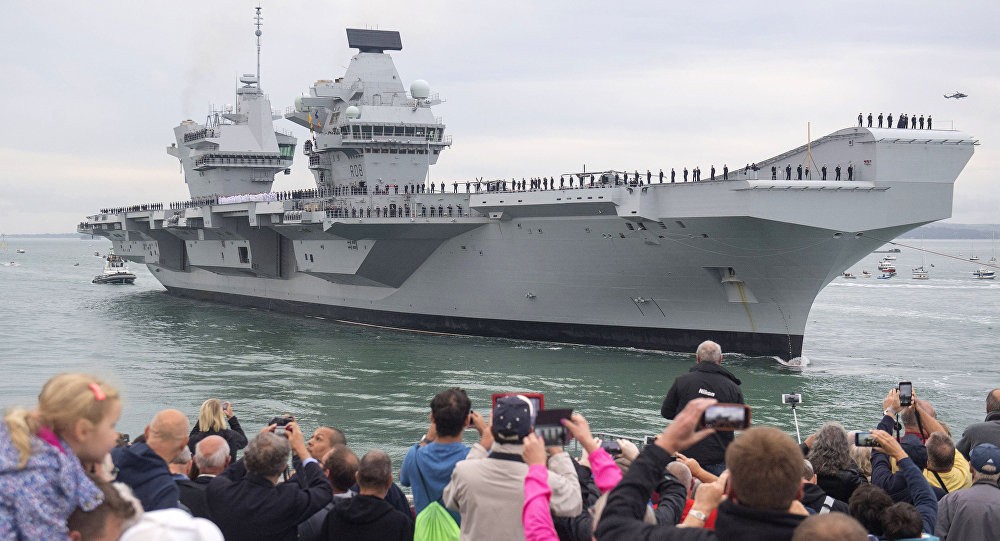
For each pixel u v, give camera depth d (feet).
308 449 28.55
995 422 33.04
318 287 180.45
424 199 149.89
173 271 241.35
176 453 22.75
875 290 295.48
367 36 177.58
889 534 21.12
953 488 28.32
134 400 97.76
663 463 14.89
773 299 118.01
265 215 171.22
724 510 13.42
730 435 30.78
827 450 27.20
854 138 109.50
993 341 153.38
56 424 13.93
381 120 168.96
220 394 101.40
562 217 127.44
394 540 22.84
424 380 110.63
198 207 191.31
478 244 142.61
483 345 139.95
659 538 13.85
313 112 187.11
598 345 136.87
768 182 103.55
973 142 110.22
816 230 106.73
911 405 30.30
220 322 175.73
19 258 575.79
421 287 155.43
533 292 139.23
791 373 114.52
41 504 12.78
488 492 18.94
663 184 114.11
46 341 146.92
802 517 13.09
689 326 127.13
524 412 18.17
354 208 149.28
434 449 23.13
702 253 117.29
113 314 191.72
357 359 127.24
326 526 23.13
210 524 13.74
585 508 21.93
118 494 13.87
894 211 108.78
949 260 600.39
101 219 238.07
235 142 210.79
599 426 87.10
